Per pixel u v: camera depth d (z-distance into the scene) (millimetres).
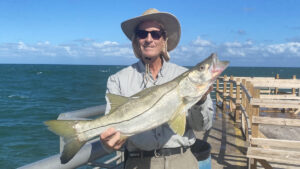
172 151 2510
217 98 13289
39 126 15086
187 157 2592
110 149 2238
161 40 2744
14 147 11102
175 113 2373
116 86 2686
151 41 2645
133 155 2566
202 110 2438
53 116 18391
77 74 87000
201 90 2410
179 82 2408
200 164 3297
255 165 4938
